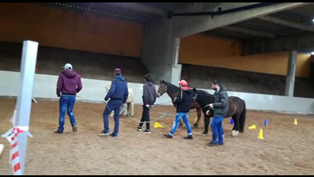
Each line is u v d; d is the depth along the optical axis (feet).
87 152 16.26
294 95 79.56
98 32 70.54
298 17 53.88
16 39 61.67
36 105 35.94
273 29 64.54
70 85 20.34
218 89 20.12
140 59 75.00
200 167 14.79
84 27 68.90
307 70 91.97
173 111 43.24
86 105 40.93
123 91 20.77
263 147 21.18
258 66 86.02
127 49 74.13
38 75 42.83
